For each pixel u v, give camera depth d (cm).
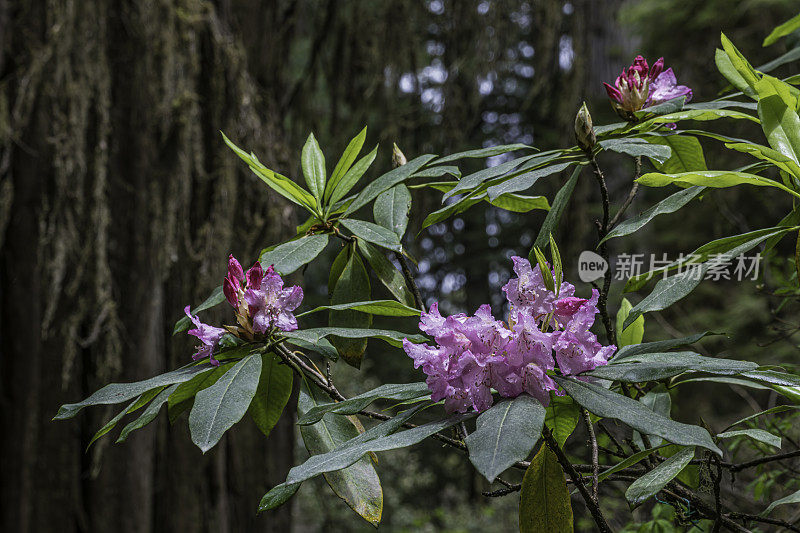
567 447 208
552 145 754
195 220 413
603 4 665
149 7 401
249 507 434
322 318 962
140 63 398
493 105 776
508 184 112
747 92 127
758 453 171
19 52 370
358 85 541
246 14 457
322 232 142
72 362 374
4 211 364
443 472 1009
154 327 396
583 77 525
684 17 477
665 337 448
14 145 368
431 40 572
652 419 81
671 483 122
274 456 447
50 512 368
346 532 885
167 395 117
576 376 93
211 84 425
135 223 394
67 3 377
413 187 147
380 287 555
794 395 110
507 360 86
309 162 145
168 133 402
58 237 371
